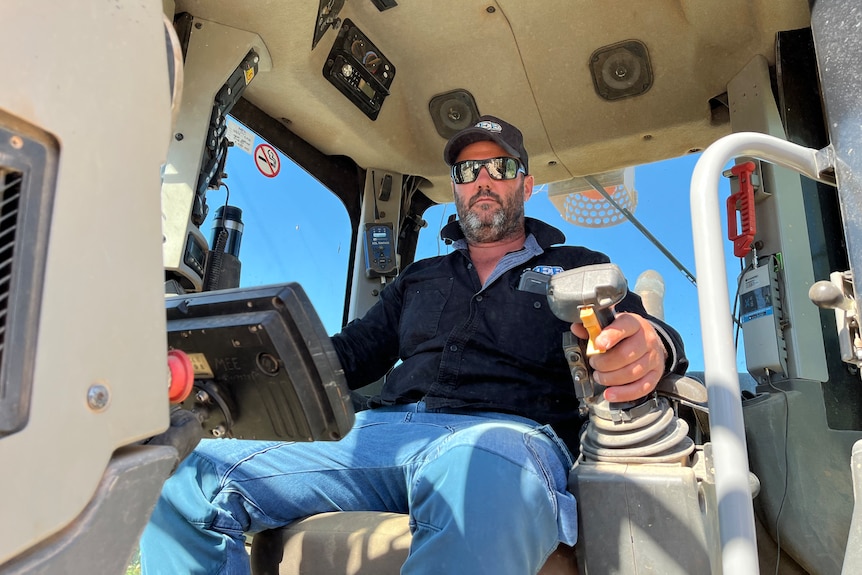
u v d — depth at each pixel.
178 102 0.66
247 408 1.06
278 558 1.52
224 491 1.48
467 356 1.78
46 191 0.50
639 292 2.09
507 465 1.24
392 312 2.13
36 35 0.50
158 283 0.59
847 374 1.98
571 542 1.28
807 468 1.83
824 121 2.18
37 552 0.48
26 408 0.47
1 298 0.47
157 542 1.47
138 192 0.58
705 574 1.19
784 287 2.07
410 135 3.06
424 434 1.52
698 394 1.41
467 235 2.06
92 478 0.51
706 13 2.36
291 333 0.97
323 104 2.74
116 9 0.57
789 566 1.82
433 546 1.15
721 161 1.00
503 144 2.05
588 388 1.42
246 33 2.24
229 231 2.29
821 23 0.96
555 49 2.65
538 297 1.82
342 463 1.53
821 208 2.14
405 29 2.63
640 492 1.26
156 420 0.58
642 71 2.63
